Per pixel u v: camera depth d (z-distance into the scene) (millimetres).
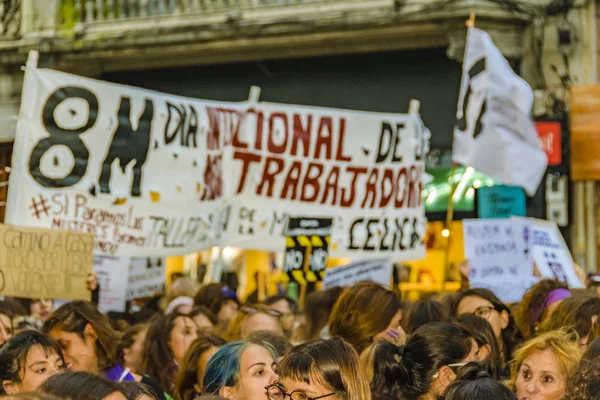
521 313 11359
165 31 23969
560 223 22516
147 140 12570
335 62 24125
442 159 23312
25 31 24625
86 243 11508
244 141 13906
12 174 11570
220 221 13711
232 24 23547
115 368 8812
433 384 7336
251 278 22016
